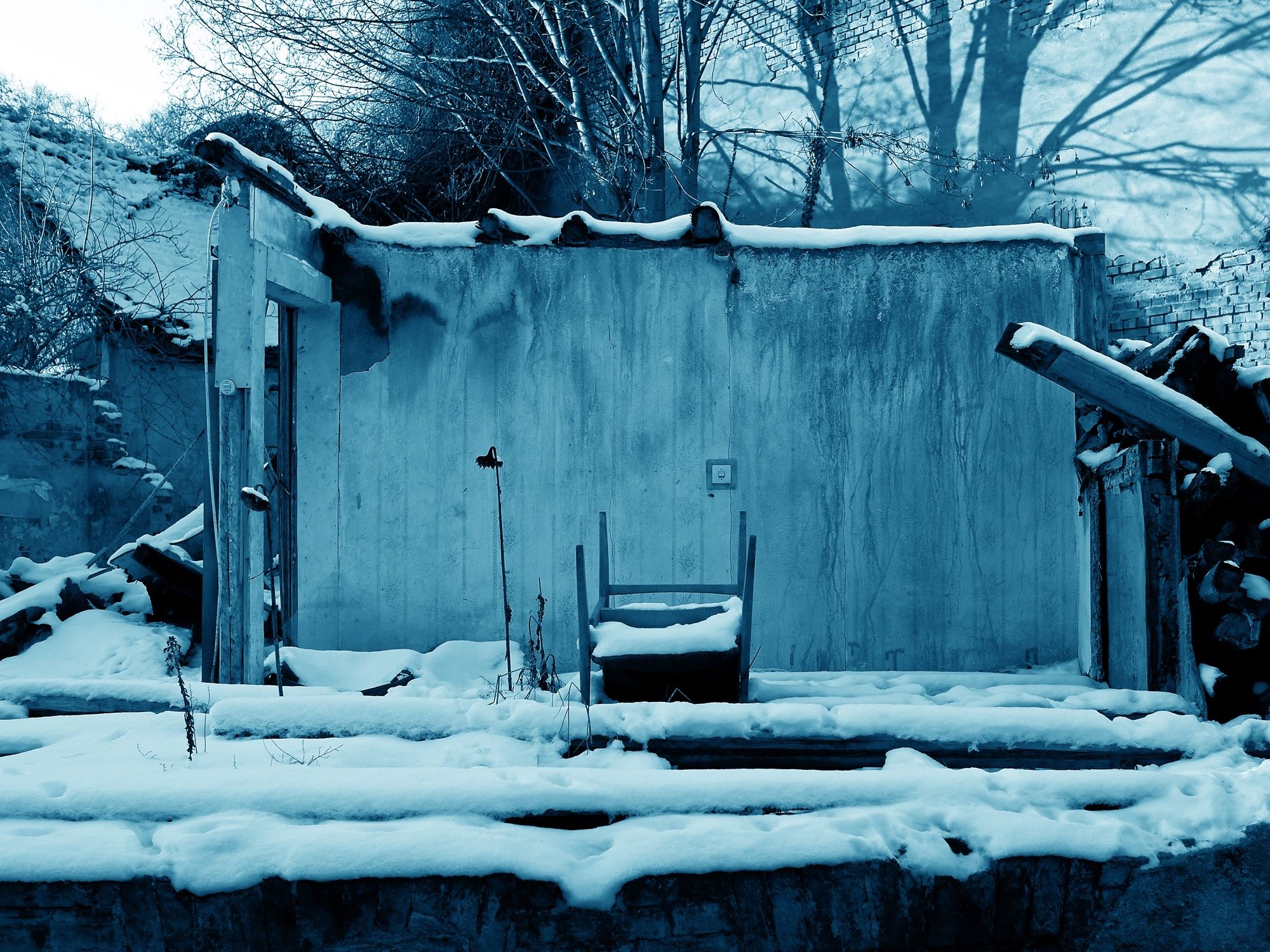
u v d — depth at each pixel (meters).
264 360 5.86
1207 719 4.67
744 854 3.10
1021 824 3.24
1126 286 9.50
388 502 6.70
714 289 6.72
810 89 12.34
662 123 11.16
